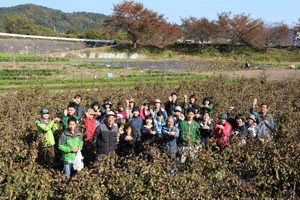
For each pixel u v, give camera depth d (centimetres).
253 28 6662
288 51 7138
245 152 706
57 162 785
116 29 6588
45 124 757
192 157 644
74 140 666
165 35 6825
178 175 584
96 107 927
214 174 591
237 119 813
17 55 4862
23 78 2673
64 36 9131
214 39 7150
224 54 6856
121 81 2797
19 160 668
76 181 535
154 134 737
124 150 696
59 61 4375
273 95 1677
